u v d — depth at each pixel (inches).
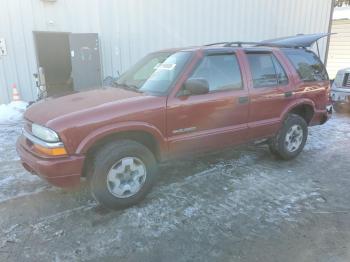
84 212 130.0
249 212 130.7
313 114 194.5
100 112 120.7
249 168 176.6
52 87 431.5
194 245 109.9
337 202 140.3
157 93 136.6
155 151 140.0
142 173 133.8
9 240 111.7
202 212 130.4
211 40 410.6
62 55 432.5
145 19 365.4
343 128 270.5
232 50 157.8
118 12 351.3
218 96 147.6
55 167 114.6
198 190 149.3
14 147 208.1
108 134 122.0
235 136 159.5
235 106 154.2
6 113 292.4
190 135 142.9
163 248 108.2
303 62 189.6
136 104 127.3
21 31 316.8
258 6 433.4
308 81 187.9
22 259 102.4
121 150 124.9
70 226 120.2
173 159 144.2
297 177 165.9
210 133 148.6
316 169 177.5
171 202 137.9
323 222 124.3
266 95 165.5
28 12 314.2
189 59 143.3
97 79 348.2
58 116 119.2
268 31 453.7
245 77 158.9
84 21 340.2
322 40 514.0
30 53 326.3
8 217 126.0
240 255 104.9
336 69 655.8
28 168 133.3
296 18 474.9
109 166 123.5
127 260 102.4
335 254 105.6
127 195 130.7
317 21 500.7
